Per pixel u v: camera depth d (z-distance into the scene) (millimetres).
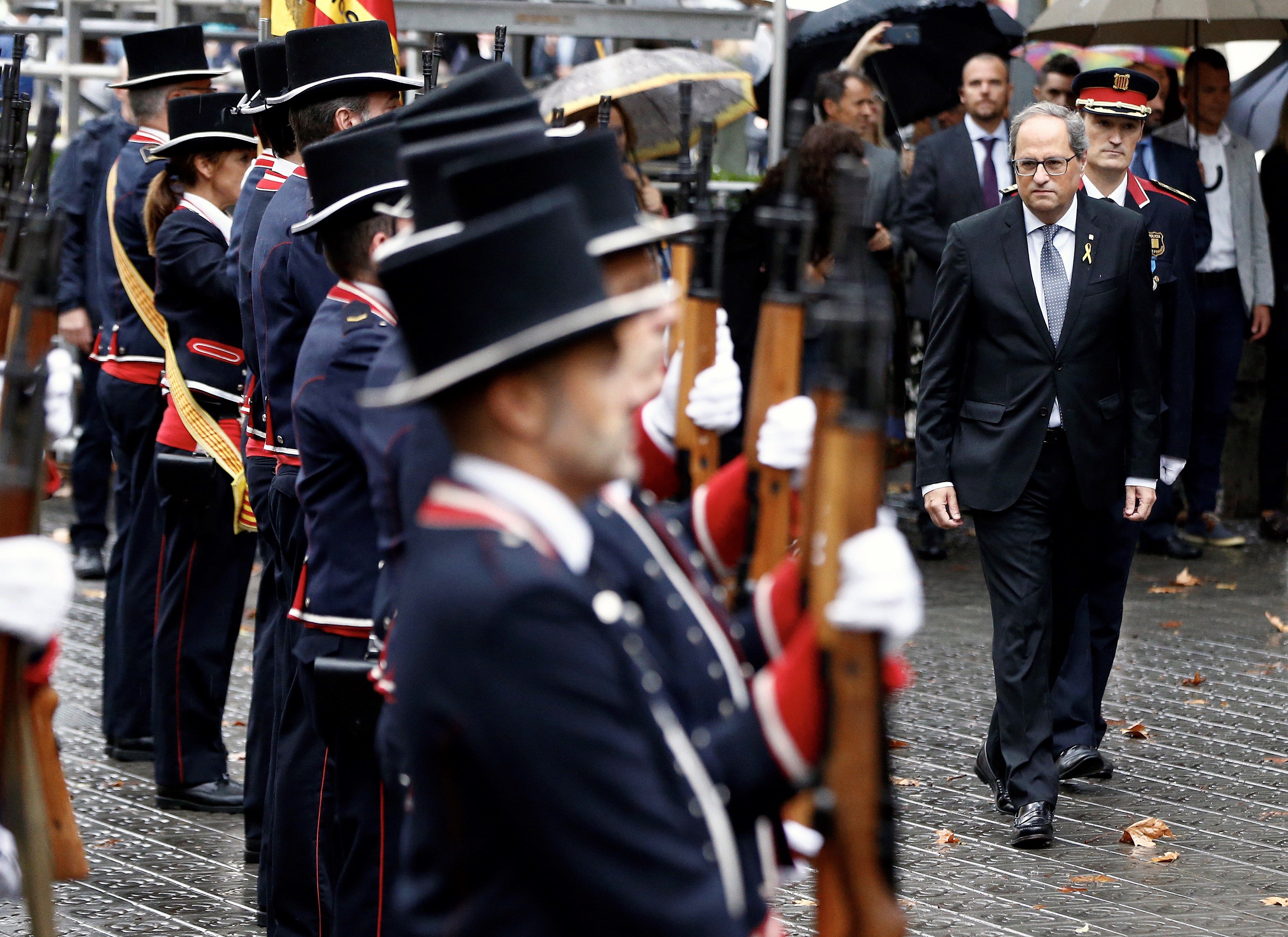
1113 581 16922
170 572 16125
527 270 4969
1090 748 16891
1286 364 29500
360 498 10531
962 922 13062
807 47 28203
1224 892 13867
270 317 12297
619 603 5199
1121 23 28984
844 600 5121
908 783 16750
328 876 11688
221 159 15883
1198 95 27812
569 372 5031
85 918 13289
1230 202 28156
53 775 8125
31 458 6891
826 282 6387
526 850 4824
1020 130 15273
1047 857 14742
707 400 7965
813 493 5453
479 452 5160
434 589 4945
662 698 5207
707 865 4934
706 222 8055
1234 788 16812
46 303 7133
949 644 22406
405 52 25922
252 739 14508
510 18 22516
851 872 5293
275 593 14164
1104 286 15375
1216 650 22266
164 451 15977
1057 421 15445
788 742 5293
